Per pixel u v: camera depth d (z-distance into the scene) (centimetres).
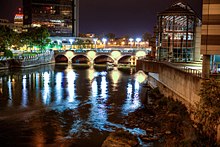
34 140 4662
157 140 4594
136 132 4972
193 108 4853
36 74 12644
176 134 4809
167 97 6906
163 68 7662
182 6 8838
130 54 18162
